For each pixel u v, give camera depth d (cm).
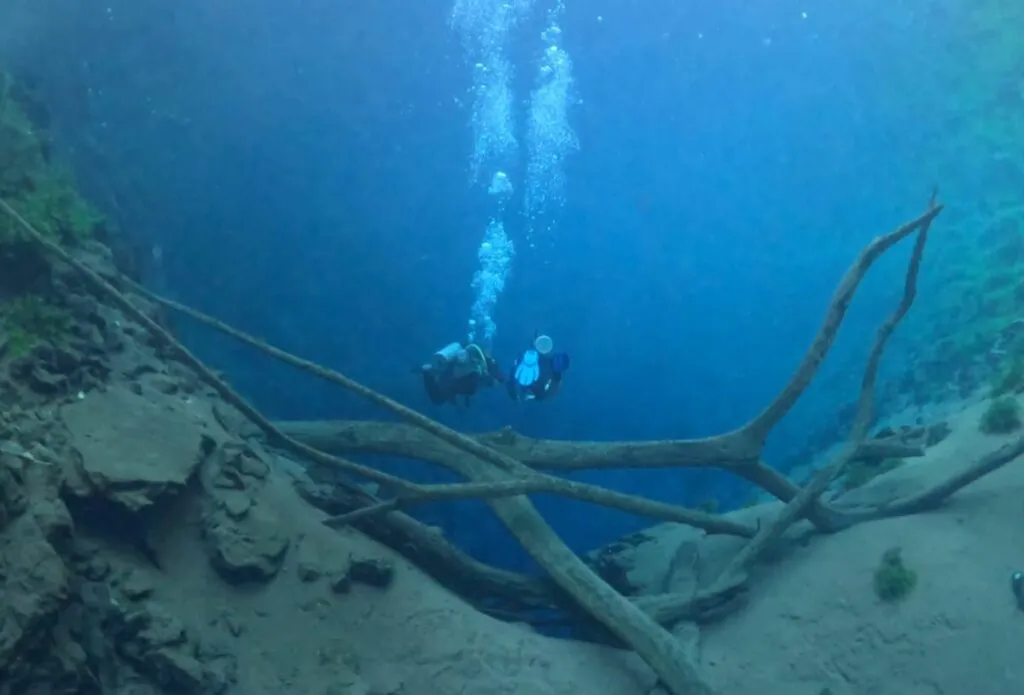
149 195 970
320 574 422
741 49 1708
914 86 1339
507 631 444
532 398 585
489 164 1608
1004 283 906
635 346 1845
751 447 533
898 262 1248
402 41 1334
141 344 493
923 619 421
